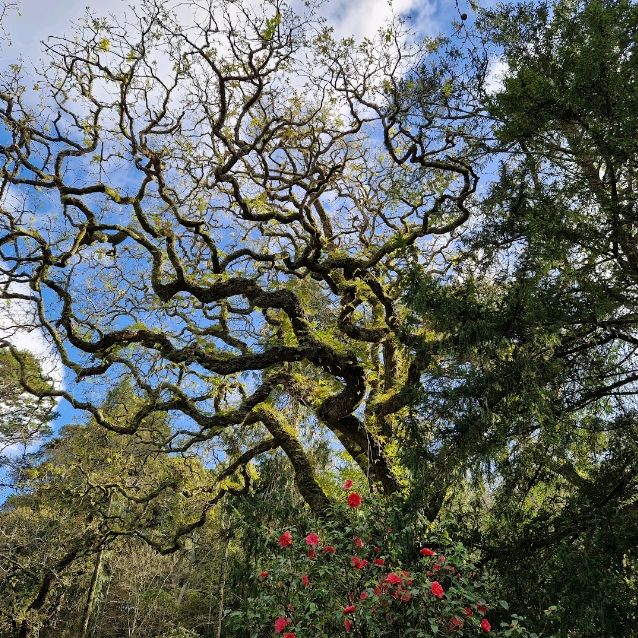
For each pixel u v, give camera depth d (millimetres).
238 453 10602
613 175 6180
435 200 8109
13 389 12688
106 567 18188
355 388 8617
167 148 8766
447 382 6203
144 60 7457
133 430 8531
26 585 13219
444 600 4848
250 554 8062
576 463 6324
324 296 10930
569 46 6859
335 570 5320
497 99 7133
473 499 6621
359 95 8164
